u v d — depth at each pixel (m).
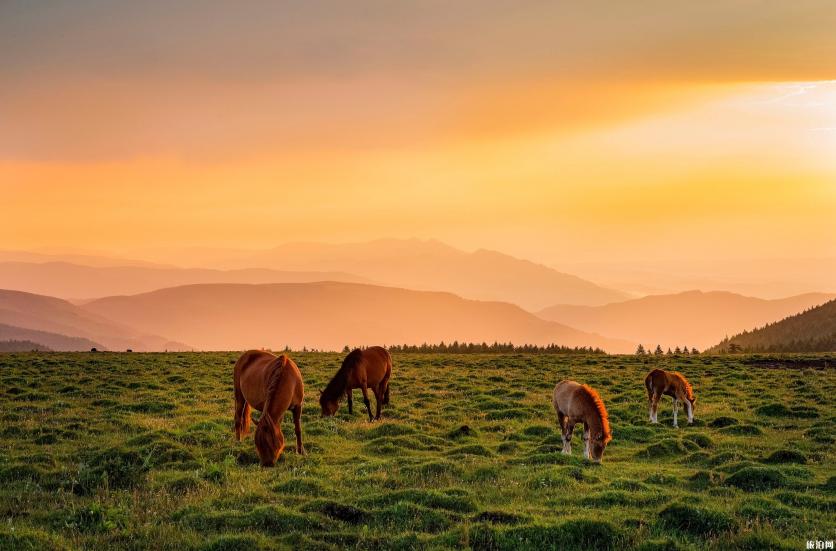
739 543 11.91
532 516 13.04
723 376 38.12
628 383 35.44
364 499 14.09
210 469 16.20
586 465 17.42
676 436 22.30
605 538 12.09
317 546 11.70
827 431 22.53
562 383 19.61
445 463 17.00
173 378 35.06
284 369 17.84
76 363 41.62
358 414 25.53
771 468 16.25
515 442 20.72
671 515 13.08
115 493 14.83
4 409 25.45
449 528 12.67
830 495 14.85
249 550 11.40
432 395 30.89
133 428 22.27
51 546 11.38
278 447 17.19
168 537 12.04
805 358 47.44
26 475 16.20
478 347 71.88
